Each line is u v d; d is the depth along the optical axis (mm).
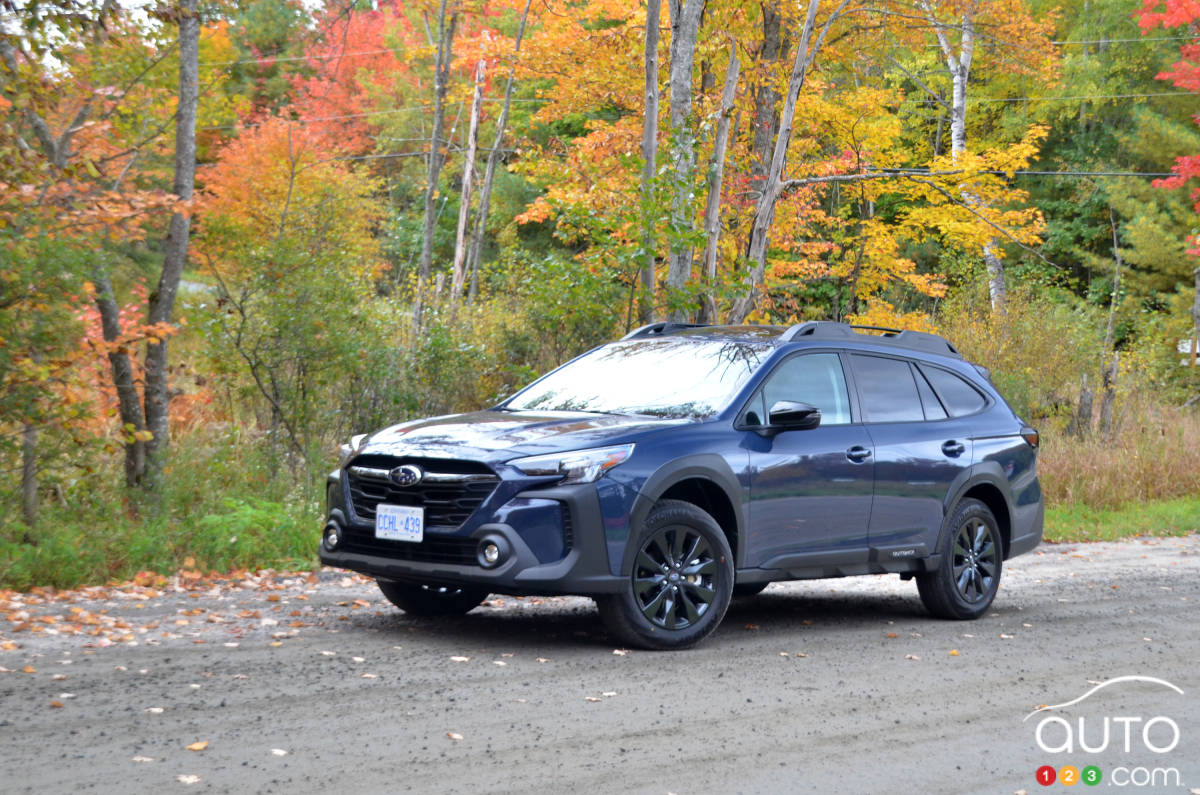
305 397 11992
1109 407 18719
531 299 13797
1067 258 36750
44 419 8922
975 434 8164
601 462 6113
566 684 5480
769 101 17578
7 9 8914
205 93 16438
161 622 6832
